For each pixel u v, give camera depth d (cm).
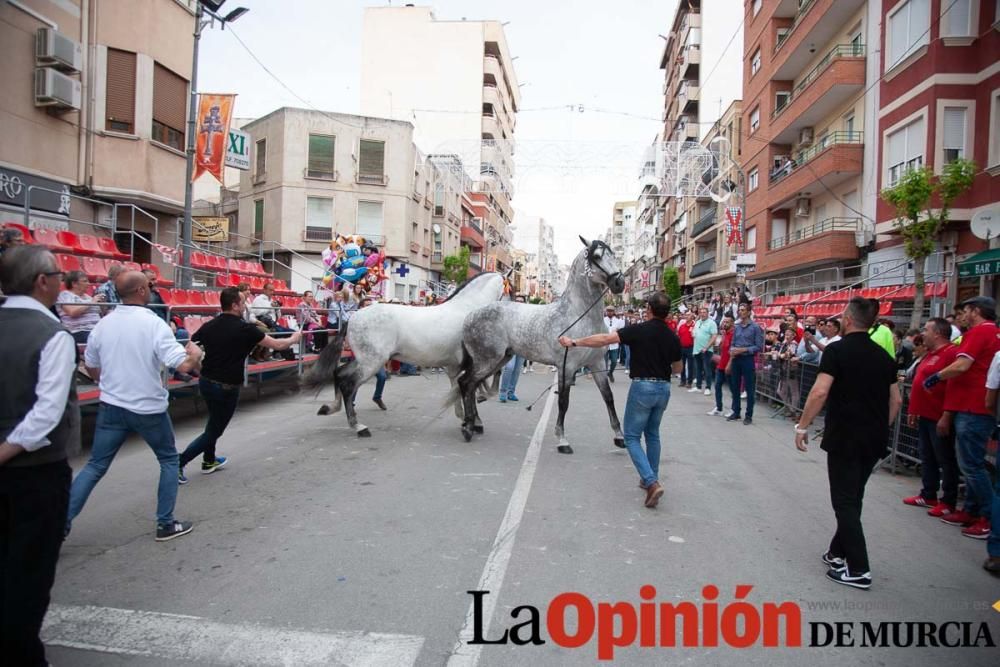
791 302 1912
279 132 3105
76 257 982
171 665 285
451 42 4947
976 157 1412
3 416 249
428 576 382
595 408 1092
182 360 422
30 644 256
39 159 1213
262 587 363
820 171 1917
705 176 2914
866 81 1823
